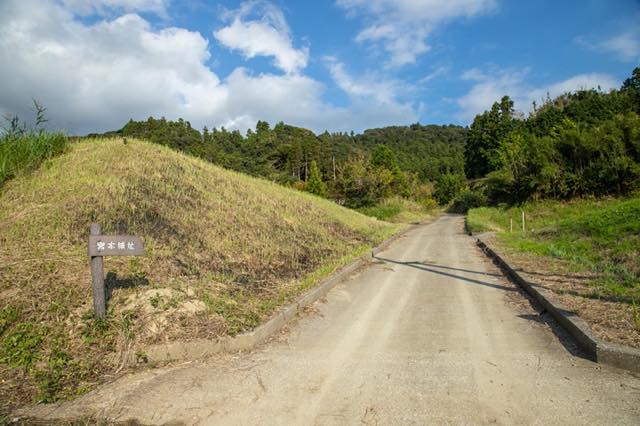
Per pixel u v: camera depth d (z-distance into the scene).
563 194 30.34
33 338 4.53
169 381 4.07
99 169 10.38
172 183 11.34
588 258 8.88
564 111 54.25
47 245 6.38
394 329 5.57
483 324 5.62
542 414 3.24
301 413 3.39
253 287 7.10
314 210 16.64
